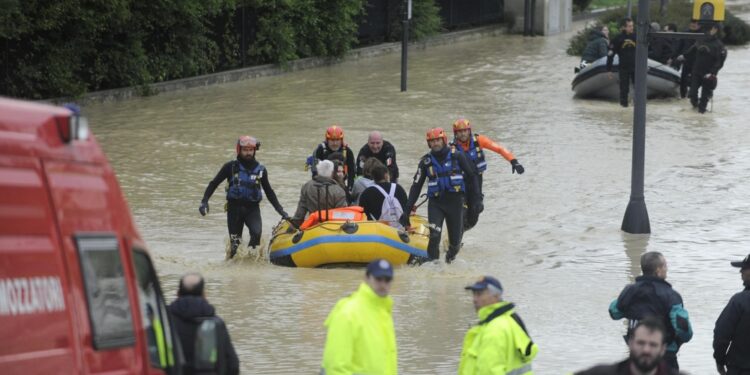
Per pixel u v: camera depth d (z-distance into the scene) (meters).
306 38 77.38
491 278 15.73
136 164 44.78
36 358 10.36
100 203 11.29
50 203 10.70
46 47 57.62
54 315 10.55
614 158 46.84
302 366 21.69
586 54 68.06
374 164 32.50
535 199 39.72
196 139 50.19
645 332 12.32
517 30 101.19
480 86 68.56
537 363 22.16
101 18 58.25
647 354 12.31
